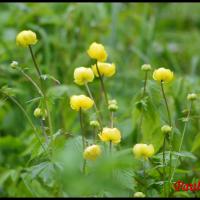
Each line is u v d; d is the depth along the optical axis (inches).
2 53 93.0
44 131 57.0
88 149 50.8
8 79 88.4
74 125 82.0
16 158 77.7
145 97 61.1
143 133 62.6
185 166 71.0
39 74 57.1
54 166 54.2
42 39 94.2
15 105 87.0
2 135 88.0
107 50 91.7
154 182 55.6
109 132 51.9
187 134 73.1
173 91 76.2
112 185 52.0
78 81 56.6
